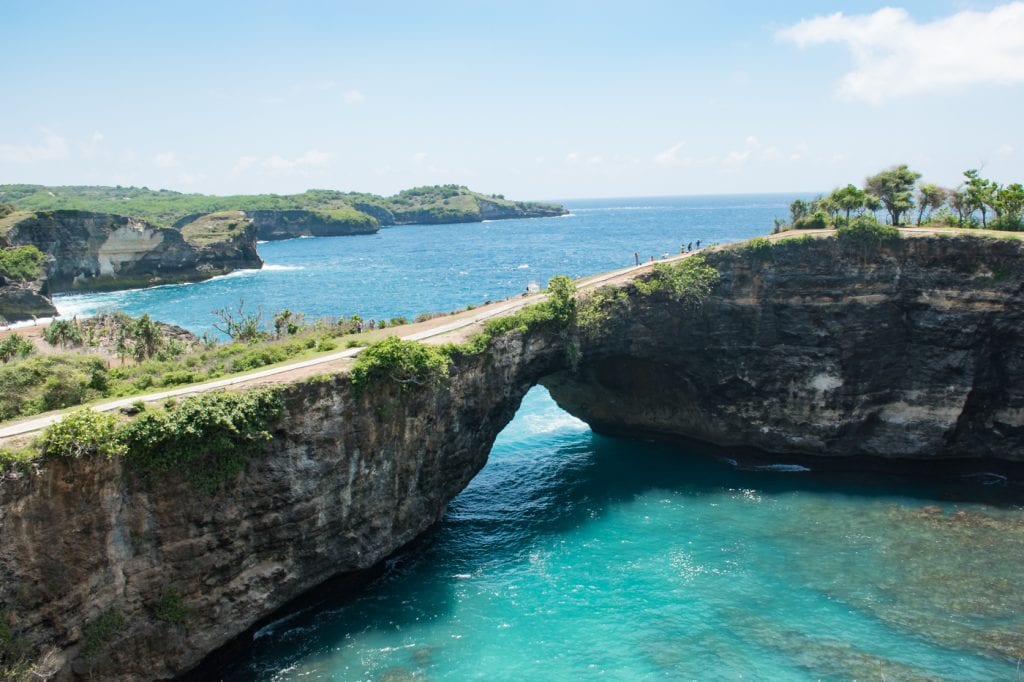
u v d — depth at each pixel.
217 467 34.84
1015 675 34.06
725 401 61.81
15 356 67.00
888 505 52.38
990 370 55.38
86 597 31.52
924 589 41.25
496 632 38.53
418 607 41.06
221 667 36.50
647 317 59.53
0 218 168.50
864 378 58.22
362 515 42.09
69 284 168.62
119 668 32.88
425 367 43.06
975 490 54.97
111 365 73.44
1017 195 60.00
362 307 133.12
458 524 51.25
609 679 34.56
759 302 59.41
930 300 56.12
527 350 52.59
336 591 42.56
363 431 40.88
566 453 65.19
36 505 29.58
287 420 37.34
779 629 38.06
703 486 57.06
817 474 59.31
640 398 66.31
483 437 50.97
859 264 57.56
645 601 41.00
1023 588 41.06
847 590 41.38
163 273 186.00
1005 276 53.97
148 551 33.50
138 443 32.47
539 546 47.78
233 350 51.41
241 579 37.06
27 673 29.16
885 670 34.59
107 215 176.62
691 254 63.34
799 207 70.19
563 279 56.78
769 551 46.06
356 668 35.78
